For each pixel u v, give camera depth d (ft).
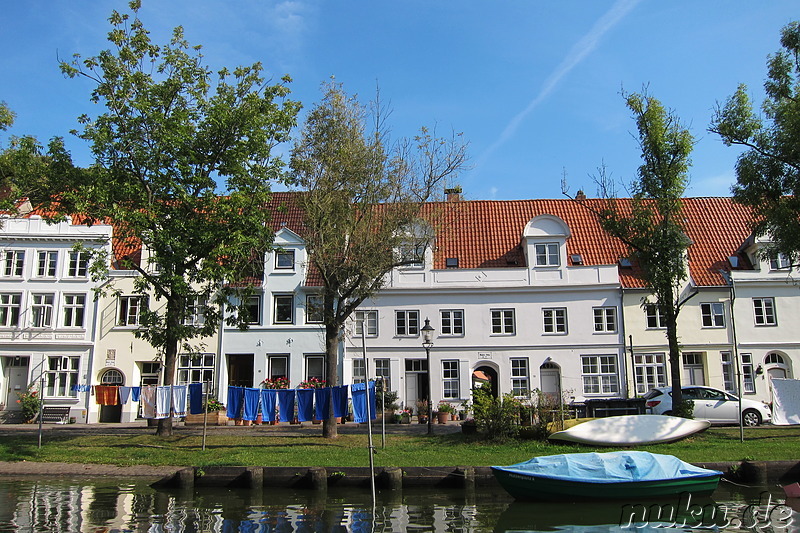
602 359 114.52
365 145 76.79
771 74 79.05
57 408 114.21
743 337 113.19
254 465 61.26
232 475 59.62
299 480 59.11
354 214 76.64
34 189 79.30
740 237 123.13
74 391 115.55
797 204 76.23
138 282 79.41
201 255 79.51
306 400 76.28
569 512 49.16
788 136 74.59
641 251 81.76
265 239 82.69
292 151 77.77
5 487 58.95
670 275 79.41
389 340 116.37
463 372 115.14
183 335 78.69
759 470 57.88
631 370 113.29
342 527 45.75
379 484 58.08
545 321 116.37
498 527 45.55
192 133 79.36
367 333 117.19
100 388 93.35
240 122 79.05
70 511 50.01
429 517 48.44
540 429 72.28
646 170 81.92
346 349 116.47
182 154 78.02
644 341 114.11
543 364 114.93
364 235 75.15
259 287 118.73
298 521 47.42
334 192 75.51
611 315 115.96
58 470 64.54
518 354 115.44
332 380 77.00
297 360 116.88
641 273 84.64
